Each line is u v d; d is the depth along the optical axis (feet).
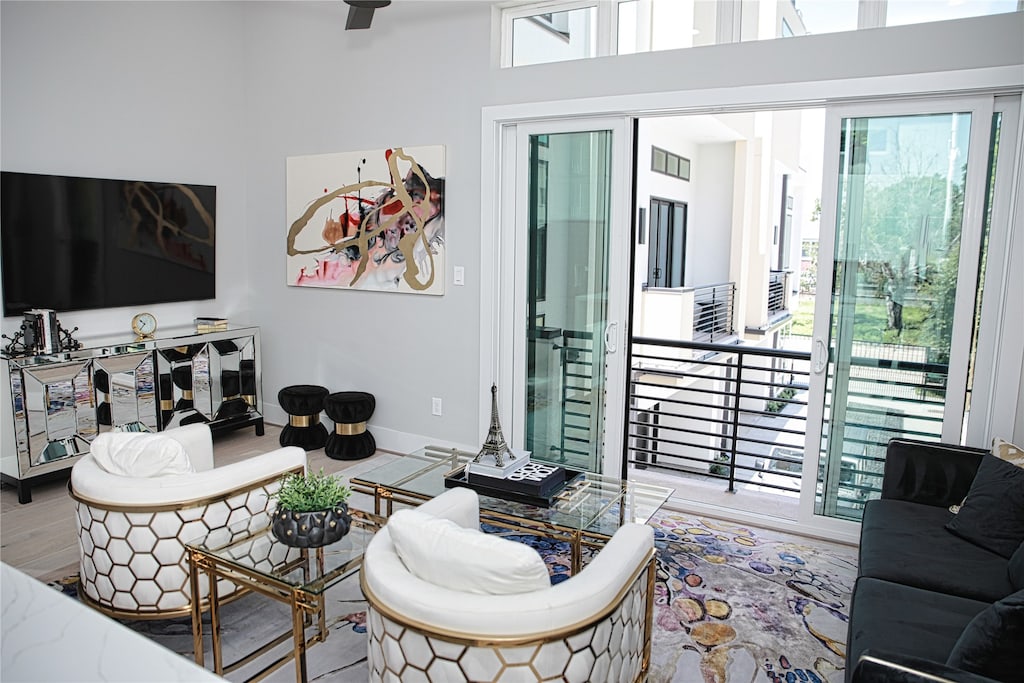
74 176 14.32
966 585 7.38
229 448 16.34
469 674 5.67
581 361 13.93
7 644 3.27
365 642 8.64
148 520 8.21
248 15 17.33
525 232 14.19
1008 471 8.46
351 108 15.89
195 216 16.74
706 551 11.38
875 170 11.08
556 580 10.27
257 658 8.22
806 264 50.75
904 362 11.24
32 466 12.82
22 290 13.62
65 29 14.07
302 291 17.38
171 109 16.15
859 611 6.89
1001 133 10.32
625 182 12.98
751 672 8.11
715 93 11.73
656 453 15.60
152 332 15.84
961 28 10.05
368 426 16.65
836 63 10.86
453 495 8.26
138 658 3.18
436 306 15.28
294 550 7.86
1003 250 10.44
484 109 13.94
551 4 13.52
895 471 9.93
